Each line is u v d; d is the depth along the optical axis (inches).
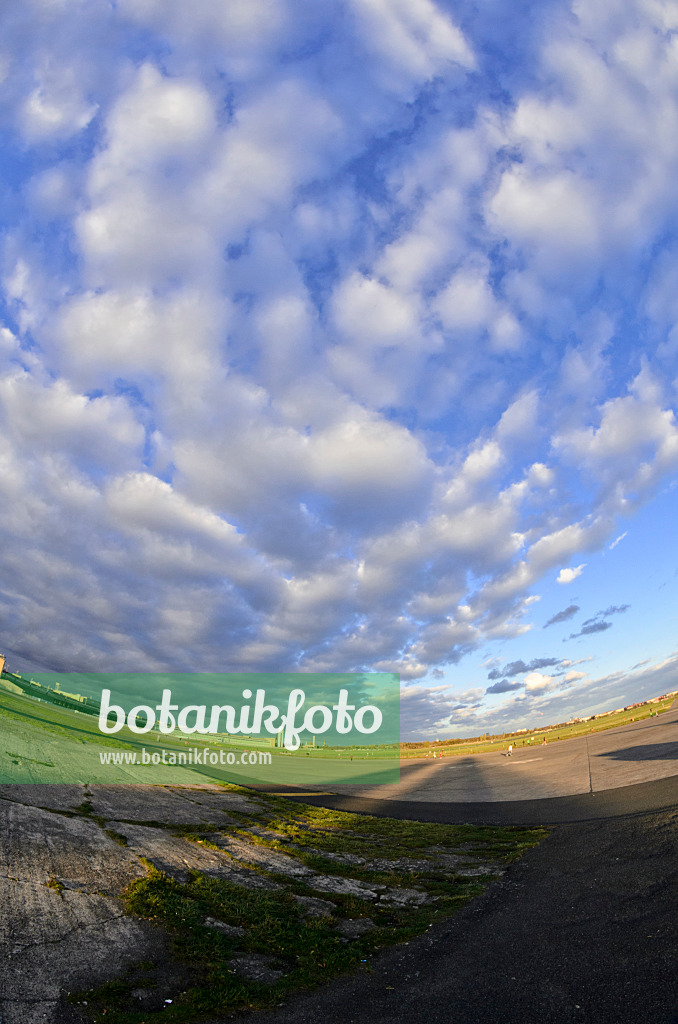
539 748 2103.8
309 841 605.9
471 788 1096.2
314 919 349.4
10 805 494.0
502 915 346.6
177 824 585.6
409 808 903.1
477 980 250.5
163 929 305.6
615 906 329.7
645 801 649.0
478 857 527.2
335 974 267.6
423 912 368.5
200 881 400.8
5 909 298.0
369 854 557.3
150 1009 225.3
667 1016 196.4
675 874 366.6
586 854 469.7
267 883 424.5
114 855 424.8
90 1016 215.8
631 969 239.6
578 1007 213.2
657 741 1267.2
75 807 552.4
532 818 693.9
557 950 275.4
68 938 279.1
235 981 253.6
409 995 240.5
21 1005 216.7
